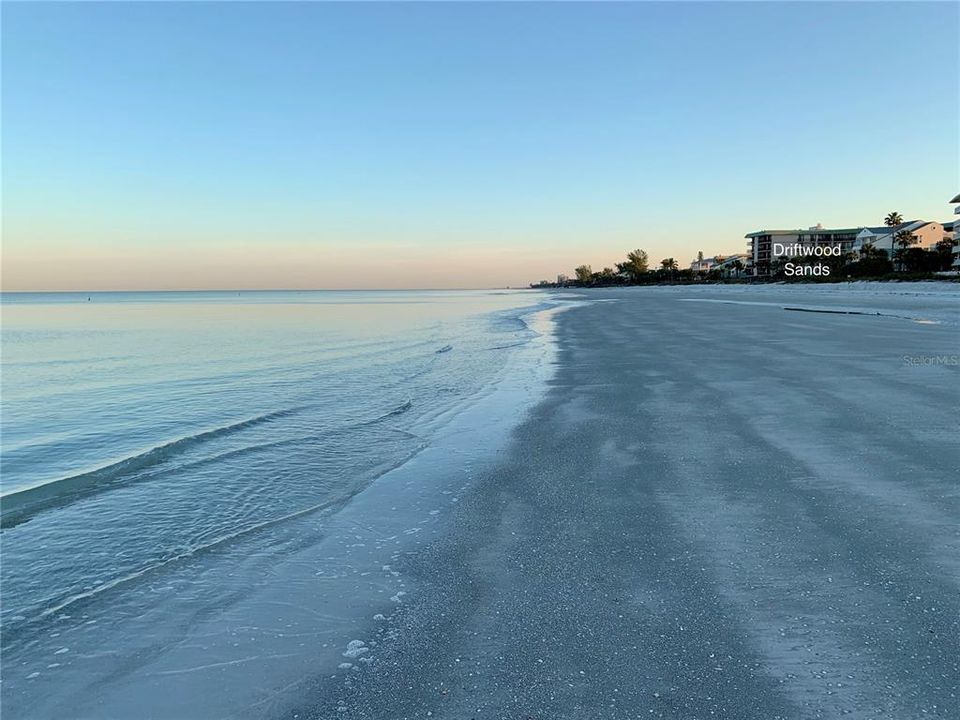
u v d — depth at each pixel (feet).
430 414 27.94
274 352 61.16
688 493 14.73
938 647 8.12
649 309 114.83
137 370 48.78
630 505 14.23
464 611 9.92
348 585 11.16
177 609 10.61
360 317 137.08
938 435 18.88
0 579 12.15
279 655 8.98
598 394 28.84
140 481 18.48
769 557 11.06
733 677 7.72
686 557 11.28
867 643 8.29
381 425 26.12
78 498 16.98
